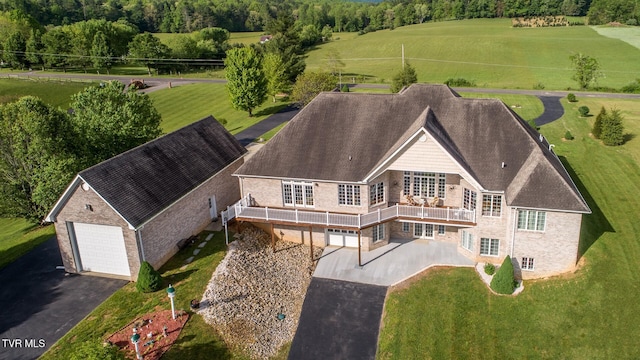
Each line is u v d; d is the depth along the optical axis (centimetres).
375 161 3428
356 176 3397
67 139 4122
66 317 2898
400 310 2994
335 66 10969
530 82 9900
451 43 14788
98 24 14388
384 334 2852
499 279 3038
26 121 3850
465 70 11538
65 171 3709
